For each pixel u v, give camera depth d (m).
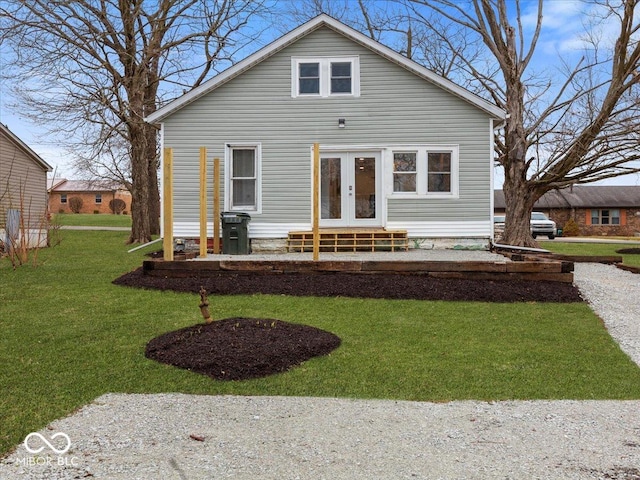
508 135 16.34
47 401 4.52
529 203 16.08
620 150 13.97
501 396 4.79
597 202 39.22
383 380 5.16
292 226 13.10
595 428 4.09
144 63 18.33
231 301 8.33
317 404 4.56
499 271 9.58
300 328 6.45
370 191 13.18
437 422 4.19
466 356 5.88
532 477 3.31
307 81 13.09
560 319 7.48
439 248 13.03
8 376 5.09
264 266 9.99
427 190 13.02
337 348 6.11
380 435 3.93
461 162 12.94
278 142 13.07
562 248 20.09
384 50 12.77
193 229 13.17
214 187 12.76
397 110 12.95
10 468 3.38
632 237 36.25
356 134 13.01
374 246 12.70
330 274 9.93
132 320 7.20
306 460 3.52
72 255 15.18
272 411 4.39
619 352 6.07
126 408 4.42
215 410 4.40
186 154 13.12
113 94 18.16
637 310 8.14
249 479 3.26
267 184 13.10
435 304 8.27
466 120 12.91
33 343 6.15
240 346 5.71
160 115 12.98
